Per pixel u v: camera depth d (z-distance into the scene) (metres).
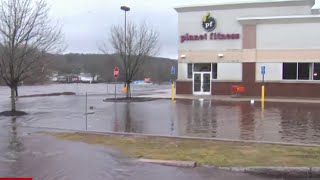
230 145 12.10
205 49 40.31
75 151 11.45
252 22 38.47
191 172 9.11
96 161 10.12
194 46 40.72
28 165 9.67
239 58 39.12
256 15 38.88
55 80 112.62
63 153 11.16
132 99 35.28
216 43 39.94
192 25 40.75
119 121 19.56
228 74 39.56
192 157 10.36
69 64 113.56
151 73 103.38
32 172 9.00
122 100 34.59
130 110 25.44
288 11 38.22
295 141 13.64
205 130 16.39
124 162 10.01
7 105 30.23
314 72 37.19
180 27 41.22
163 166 9.63
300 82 37.31
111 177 8.64
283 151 11.03
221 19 39.69
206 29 40.19
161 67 102.94
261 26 38.38
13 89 23.06
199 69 40.81
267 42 38.22
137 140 13.23
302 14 37.94
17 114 22.62
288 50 37.69
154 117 21.30
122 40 41.38
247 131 16.12
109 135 14.46
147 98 36.56
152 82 103.06
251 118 20.73
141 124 18.38
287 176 8.90
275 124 18.31
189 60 40.94
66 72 113.31
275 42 38.00
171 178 8.62
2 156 10.74
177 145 12.18
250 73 38.72
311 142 13.45
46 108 27.41
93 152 11.27
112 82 102.31
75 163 9.90
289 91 37.62
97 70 108.25
